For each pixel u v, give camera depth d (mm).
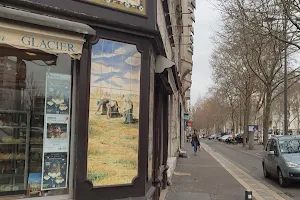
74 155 5789
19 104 5641
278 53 31000
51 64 5781
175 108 22000
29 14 4824
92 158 5898
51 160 5664
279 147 14648
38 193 5586
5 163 5508
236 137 68188
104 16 6102
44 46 4988
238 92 54688
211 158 26516
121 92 6316
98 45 6074
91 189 5801
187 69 31672
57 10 5445
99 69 6078
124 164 6262
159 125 9961
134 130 6445
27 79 5648
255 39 29047
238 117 75688
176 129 23922
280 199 10570
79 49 5352
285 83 31688
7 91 5531
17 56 5520
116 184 6117
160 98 10203
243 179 14836
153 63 7449
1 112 5512
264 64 34156
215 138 103750
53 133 5707
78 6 5812
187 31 31531
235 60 41969
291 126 104562
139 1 6660
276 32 22516
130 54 6469
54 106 5758
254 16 19953
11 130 5586
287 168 13172
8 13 4570
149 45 6742
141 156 6484
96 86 6031
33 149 5629
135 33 6469
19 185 5527
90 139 5902
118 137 6230
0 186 5422
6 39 4652
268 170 15305
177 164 20719
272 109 79062
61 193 5703
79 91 5812
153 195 7938
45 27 4973
